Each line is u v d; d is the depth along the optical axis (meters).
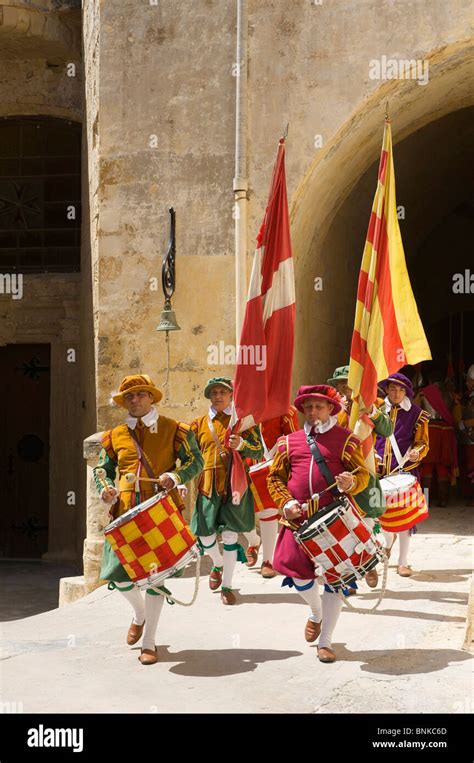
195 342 9.85
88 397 13.02
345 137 9.75
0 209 15.14
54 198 15.05
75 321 14.86
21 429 15.55
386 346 7.39
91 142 11.31
